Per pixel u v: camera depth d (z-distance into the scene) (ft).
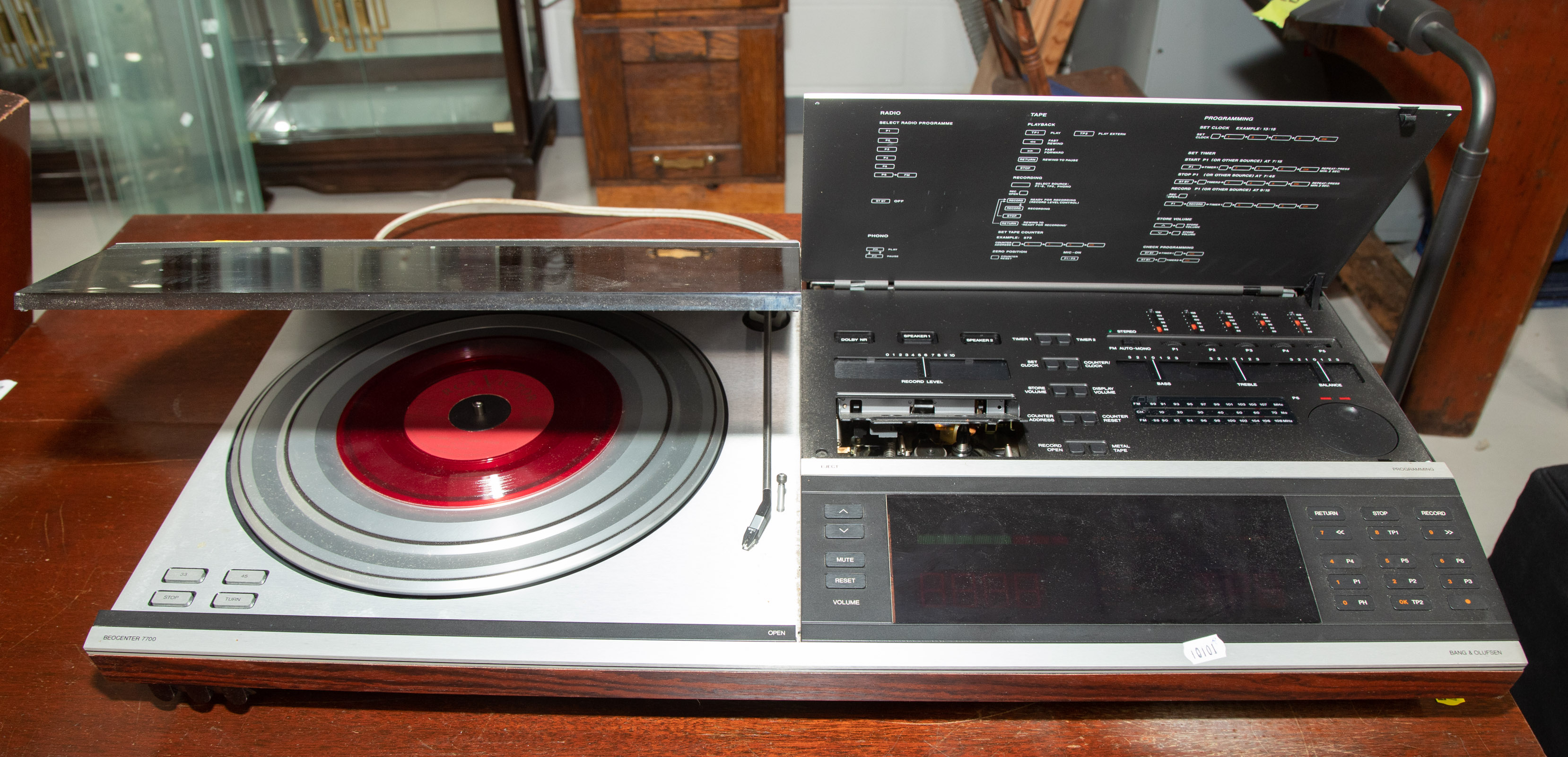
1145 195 2.46
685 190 7.95
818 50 9.61
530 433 2.37
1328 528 2.09
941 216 2.52
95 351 2.91
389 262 2.11
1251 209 2.48
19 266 2.93
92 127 7.28
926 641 1.91
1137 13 7.34
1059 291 2.76
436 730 2.01
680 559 2.03
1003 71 6.53
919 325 2.61
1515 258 5.35
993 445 2.44
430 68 8.11
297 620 1.92
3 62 7.02
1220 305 2.72
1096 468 2.19
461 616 1.93
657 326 2.69
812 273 2.72
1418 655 1.93
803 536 2.05
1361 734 2.01
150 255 2.17
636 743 2.00
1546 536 3.53
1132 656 1.91
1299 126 2.27
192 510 2.14
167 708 2.04
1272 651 1.92
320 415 2.39
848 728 2.03
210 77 7.34
